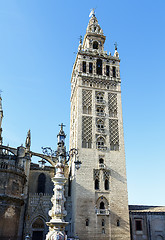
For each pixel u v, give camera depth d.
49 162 65.88
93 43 75.19
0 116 70.00
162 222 55.25
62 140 24.48
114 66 69.19
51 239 19.16
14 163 59.56
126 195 52.97
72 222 50.59
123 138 59.47
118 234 48.78
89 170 53.47
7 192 47.38
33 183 61.97
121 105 63.91
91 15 81.44
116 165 55.62
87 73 65.25
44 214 52.50
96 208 50.03
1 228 44.31
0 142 69.31
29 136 67.69
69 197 55.44
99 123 60.16
